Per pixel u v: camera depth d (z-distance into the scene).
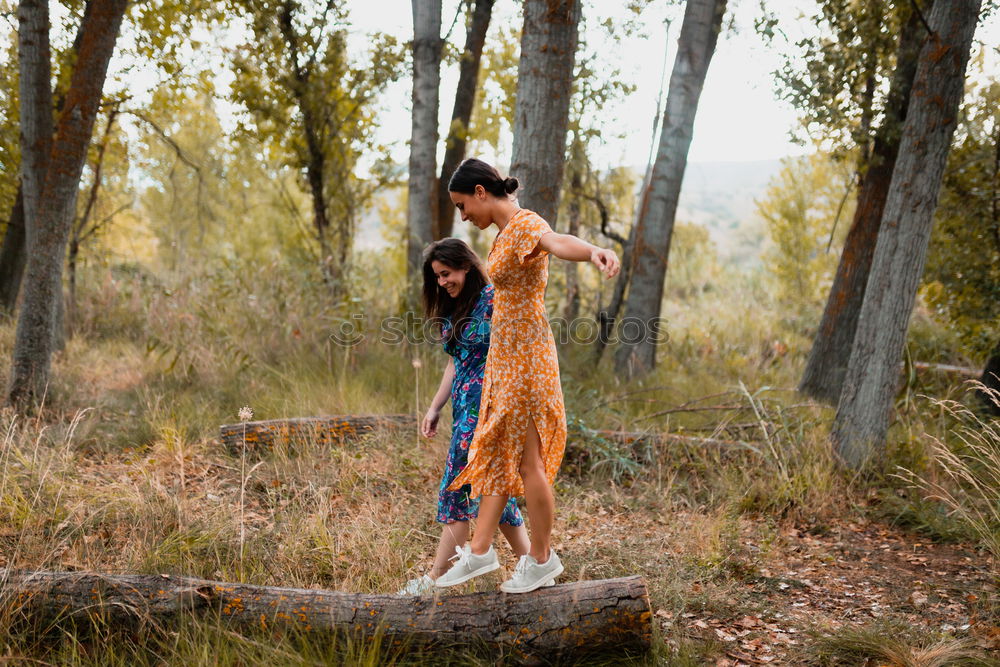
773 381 8.87
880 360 5.00
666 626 2.94
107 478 4.14
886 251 5.03
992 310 6.88
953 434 5.44
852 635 2.81
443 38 8.69
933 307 7.68
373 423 5.20
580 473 5.02
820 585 3.50
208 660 2.33
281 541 3.46
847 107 7.28
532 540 2.56
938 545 4.05
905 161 4.96
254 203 14.68
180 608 2.48
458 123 8.82
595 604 2.50
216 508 3.72
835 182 13.38
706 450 5.25
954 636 2.92
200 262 9.52
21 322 5.28
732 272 17.11
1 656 2.32
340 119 10.23
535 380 2.49
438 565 2.92
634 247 8.70
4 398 5.36
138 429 5.07
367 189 10.89
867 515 4.49
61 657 2.37
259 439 4.86
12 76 8.09
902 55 6.88
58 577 2.51
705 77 8.58
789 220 13.89
